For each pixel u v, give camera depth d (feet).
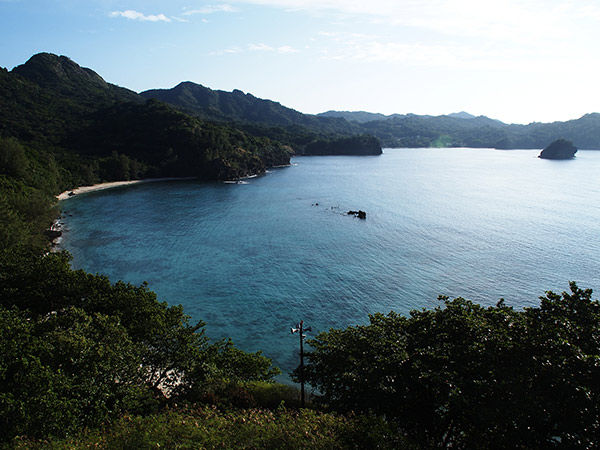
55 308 136.46
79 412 77.92
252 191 602.85
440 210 459.73
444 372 74.59
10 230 233.14
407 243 328.29
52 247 311.68
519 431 62.23
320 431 69.82
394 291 233.76
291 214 447.01
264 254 305.12
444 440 81.61
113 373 91.86
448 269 265.34
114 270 268.41
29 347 86.69
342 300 225.15
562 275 250.57
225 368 125.59
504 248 308.19
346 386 94.94
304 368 107.55
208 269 273.75
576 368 66.95
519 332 79.92
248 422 73.56
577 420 61.31
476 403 69.77
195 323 200.75
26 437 67.21
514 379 68.74
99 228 376.48
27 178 423.64
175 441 66.49
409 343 93.97
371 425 68.23
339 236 354.33
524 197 532.73
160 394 111.86
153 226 387.55
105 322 106.83
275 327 198.39
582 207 456.45
